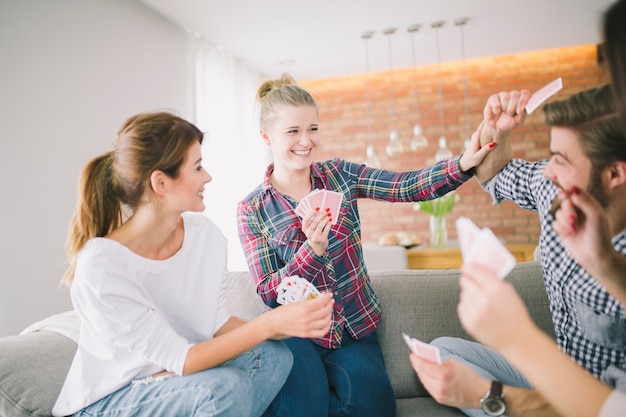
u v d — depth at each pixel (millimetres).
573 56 5543
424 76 5957
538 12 4332
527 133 5629
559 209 858
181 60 4148
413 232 5980
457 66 5855
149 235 1312
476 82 5820
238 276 1970
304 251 1528
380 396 1464
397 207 6027
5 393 1302
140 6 3656
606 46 677
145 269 1293
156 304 1346
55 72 2910
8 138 2613
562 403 693
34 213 2744
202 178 1309
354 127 6188
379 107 6105
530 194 1281
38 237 2764
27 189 2707
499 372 1328
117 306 1206
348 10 4059
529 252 4168
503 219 5672
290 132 1684
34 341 1471
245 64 5402
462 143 5891
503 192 1406
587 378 679
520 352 686
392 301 1779
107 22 3326
